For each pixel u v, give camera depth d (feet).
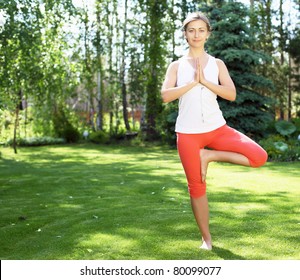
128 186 24.59
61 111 61.62
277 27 60.95
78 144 58.34
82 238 14.57
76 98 68.28
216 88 11.92
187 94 12.19
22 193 23.25
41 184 25.75
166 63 61.21
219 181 25.76
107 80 62.28
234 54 44.34
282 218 16.71
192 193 12.87
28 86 40.70
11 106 29.73
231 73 46.06
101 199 21.15
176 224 15.99
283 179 26.48
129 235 14.78
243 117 46.26
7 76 30.99
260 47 60.80
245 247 13.41
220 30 46.62
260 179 26.48
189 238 14.37
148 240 14.20
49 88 40.01
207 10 48.42
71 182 26.21
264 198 20.58
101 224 16.22
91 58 59.98
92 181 26.45
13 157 42.96
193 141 12.31
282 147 38.55
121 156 42.86
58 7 34.09
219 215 17.29
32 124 62.59
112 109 62.75
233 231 15.05
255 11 60.44
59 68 37.81
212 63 12.34
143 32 57.67
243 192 22.17
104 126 68.80
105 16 58.44
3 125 51.06
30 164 36.78
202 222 13.12
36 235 15.23
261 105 47.44
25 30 29.71
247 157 11.95
